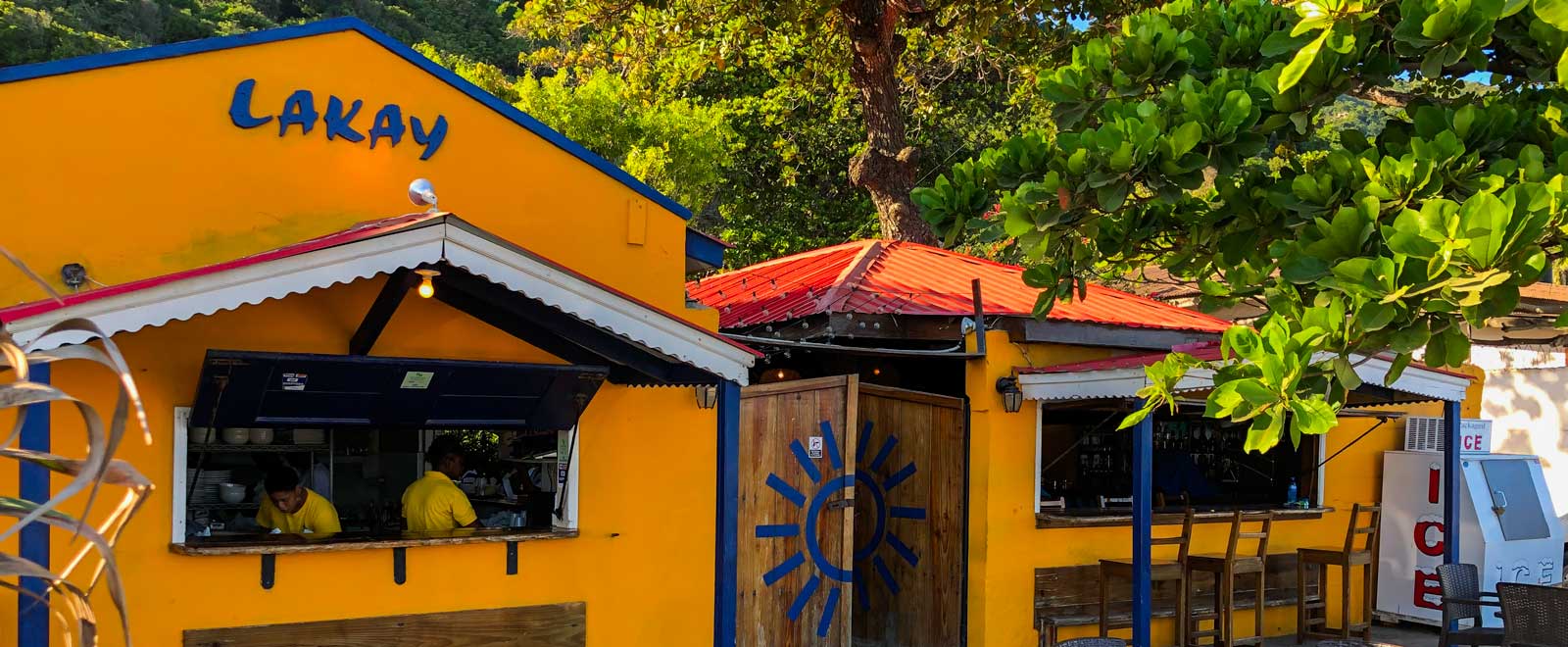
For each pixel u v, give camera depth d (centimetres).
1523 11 511
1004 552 1021
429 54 2086
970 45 1973
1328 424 424
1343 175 511
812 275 1216
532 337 793
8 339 217
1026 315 1019
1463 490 1199
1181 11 647
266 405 693
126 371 224
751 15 1788
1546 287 1314
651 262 873
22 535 568
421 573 764
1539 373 1647
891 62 1761
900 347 1102
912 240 1730
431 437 904
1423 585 1213
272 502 780
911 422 1088
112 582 216
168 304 562
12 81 659
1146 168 527
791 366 1162
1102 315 1128
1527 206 403
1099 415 1188
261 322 729
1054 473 1165
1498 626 1176
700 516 883
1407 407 1296
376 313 693
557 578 815
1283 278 475
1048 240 592
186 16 3116
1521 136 516
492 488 913
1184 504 1203
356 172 762
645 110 1995
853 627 1133
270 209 733
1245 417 443
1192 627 1108
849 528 1006
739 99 2475
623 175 859
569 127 1912
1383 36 543
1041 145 605
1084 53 634
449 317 794
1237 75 566
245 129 727
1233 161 537
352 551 740
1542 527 1230
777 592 957
